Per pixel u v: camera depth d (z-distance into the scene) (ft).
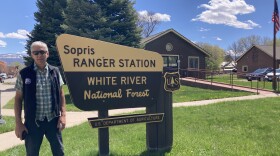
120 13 70.59
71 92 15.53
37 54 12.75
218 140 21.30
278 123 27.12
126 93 17.08
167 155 17.66
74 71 15.60
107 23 67.72
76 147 20.84
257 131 24.52
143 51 17.54
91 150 19.03
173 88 18.72
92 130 27.45
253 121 28.35
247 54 162.71
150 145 18.53
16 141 25.16
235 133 23.85
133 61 17.26
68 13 70.28
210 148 19.13
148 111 18.20
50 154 19.36
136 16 71.61
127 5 69.97
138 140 21.65
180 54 111.04
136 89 17.42
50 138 13.53
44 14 89.92
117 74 16.80
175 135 22.79
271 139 21.61
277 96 52.44
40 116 13.03
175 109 38.24
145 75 17.67
